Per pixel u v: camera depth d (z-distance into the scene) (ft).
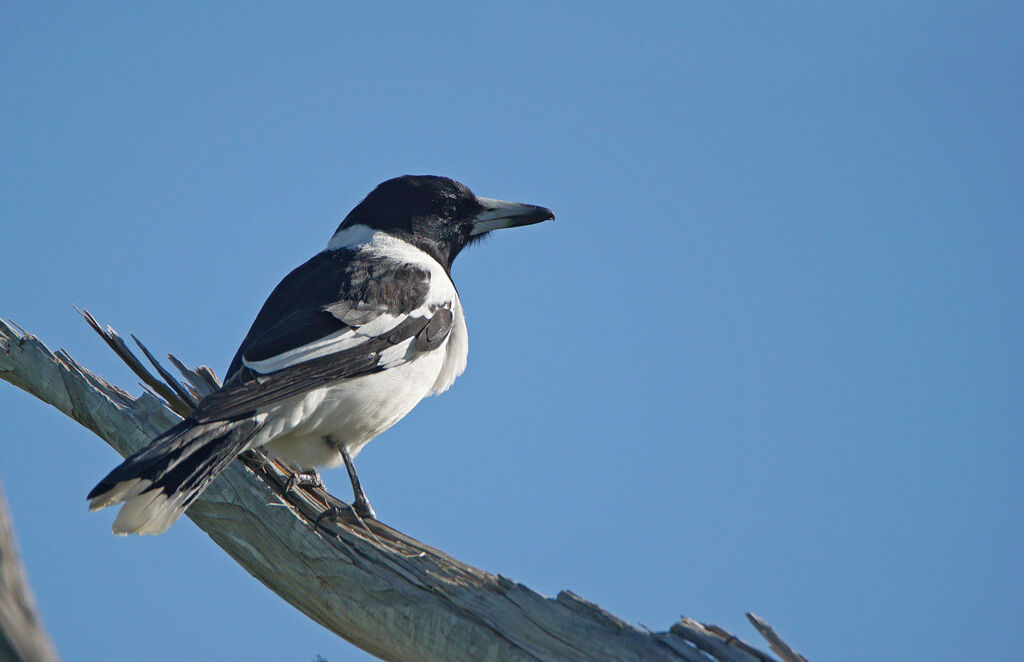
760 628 24.70
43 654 15.53
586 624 26.35
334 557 30.30
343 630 30.55
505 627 27.07
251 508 31.71
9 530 15.84
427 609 28.14
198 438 32.19
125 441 35.19
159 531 30.48
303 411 36.55
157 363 38.01
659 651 25.41
